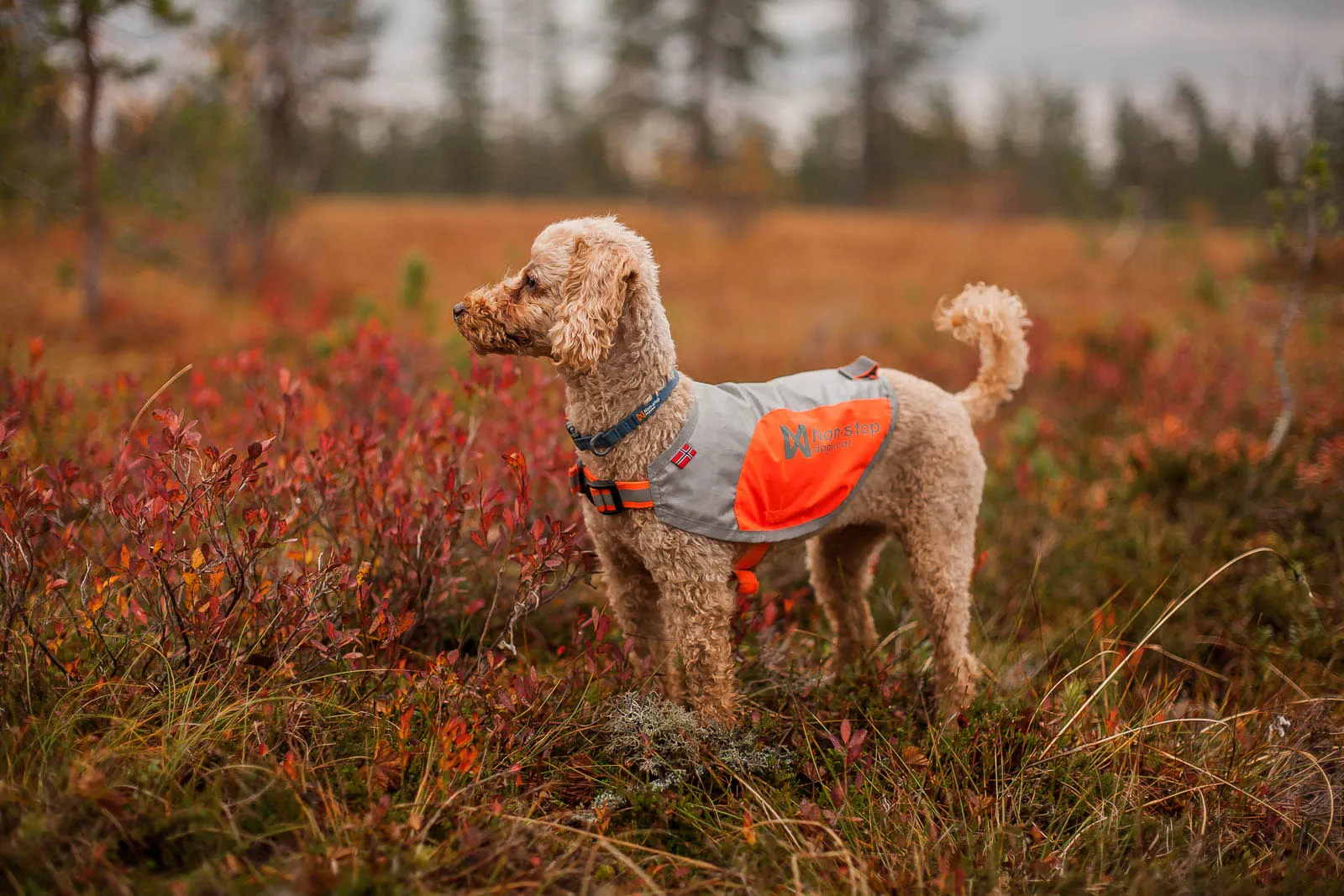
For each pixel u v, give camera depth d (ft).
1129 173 95.50
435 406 12.32
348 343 15.61
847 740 8.80
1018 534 15.20
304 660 9.61
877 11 124.77
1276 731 10.27
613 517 9.66
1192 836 8.46
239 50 39.27
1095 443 19.95
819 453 9.94
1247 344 26.43
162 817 7.06
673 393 9.64
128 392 13.65
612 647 9.71
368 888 6.63
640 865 7.83
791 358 32.32
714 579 9.59
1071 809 8.87
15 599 8.73
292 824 7.30
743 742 9.27
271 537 9.50
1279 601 12.55
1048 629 13.03
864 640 12.01
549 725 9.27
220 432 13.34
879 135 133.28
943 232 87.40
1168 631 12.43
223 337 27.55
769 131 100.01
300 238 64.49
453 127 163.94
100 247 31.91
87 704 8.20
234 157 38.42
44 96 27.68
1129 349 26.40
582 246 9.22
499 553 11.30
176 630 9.15
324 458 10.28
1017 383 11.80
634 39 102.83
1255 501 15.55
